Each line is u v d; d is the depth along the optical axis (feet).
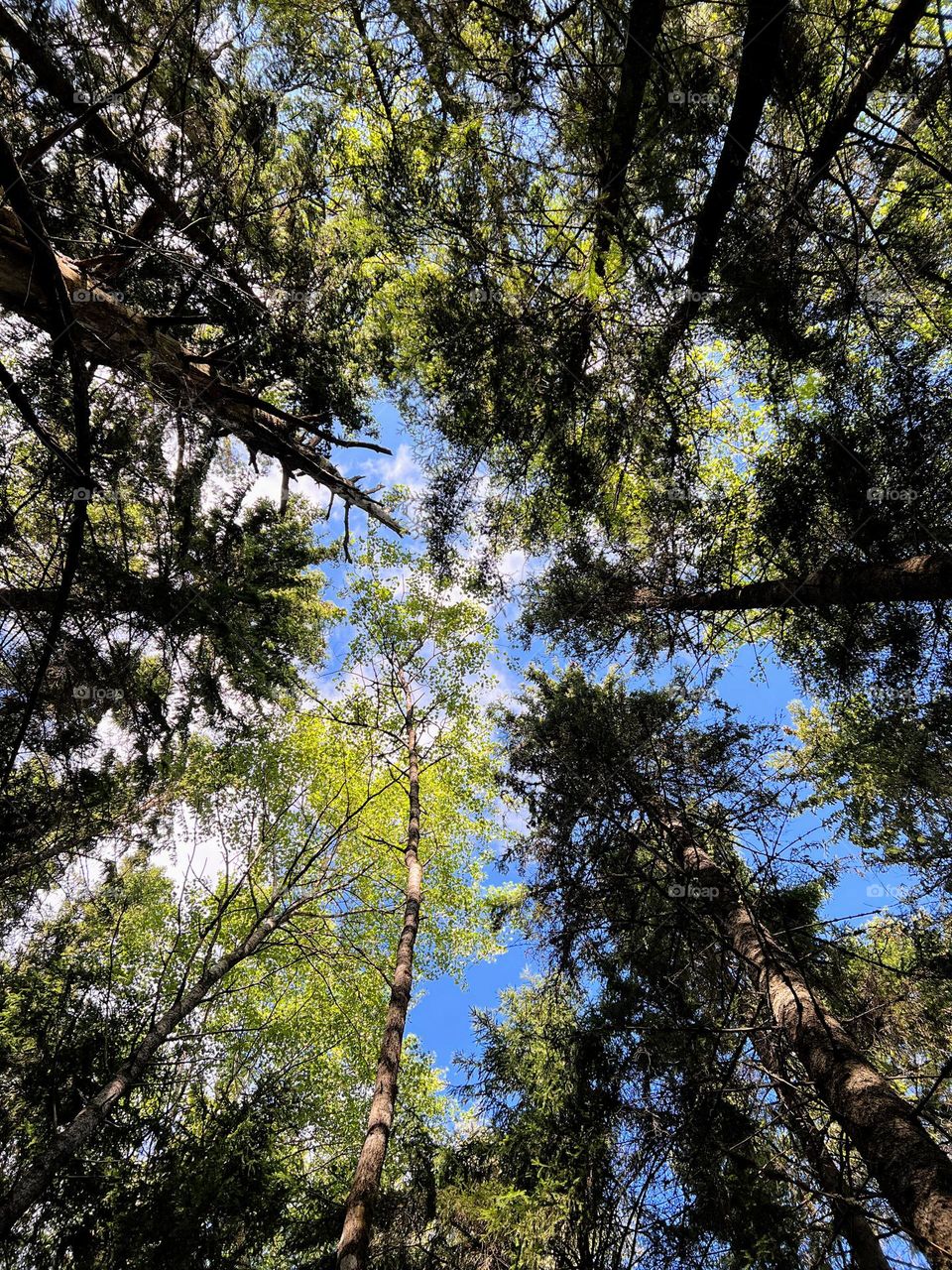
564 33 12.47
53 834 15.72
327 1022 28.04
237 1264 12.42
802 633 18.06
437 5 12.61
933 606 14.60
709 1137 12.48
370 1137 13.24
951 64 12.22
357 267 17.81
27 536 16.06
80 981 15.60
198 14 12.93
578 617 19.98
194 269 15.12
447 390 17.42
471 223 14.80
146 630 15.87
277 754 28.48
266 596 17.90
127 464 14.88
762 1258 10.73
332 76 15.24
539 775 20.18
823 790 19.45
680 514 17.17
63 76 12.35
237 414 18.71
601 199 13.82
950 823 15.52
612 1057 15.35
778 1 10.85
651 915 16.83
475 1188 14.01
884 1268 10.18
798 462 15.14
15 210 11.34
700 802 16.62
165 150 15.01
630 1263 11.98
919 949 14.26
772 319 13.26
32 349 13.99
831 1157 11.69
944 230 14.75
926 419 13.56
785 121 13.15
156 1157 13.60
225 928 27.30
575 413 17.43
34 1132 13.20
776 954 13.85
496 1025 18.48
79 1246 11.79
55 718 15.39
